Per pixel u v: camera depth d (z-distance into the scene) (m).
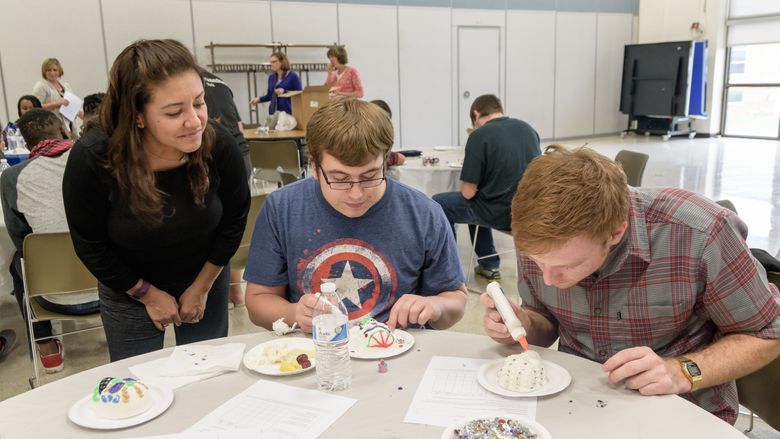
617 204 1.00
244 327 3.10
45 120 2.60
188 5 7.41
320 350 1.13
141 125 1.41
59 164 2.27
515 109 10.16
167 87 1.35
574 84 10.67
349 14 8.44
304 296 1.36
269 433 0.98
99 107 1.49
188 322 1.78
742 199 5.56
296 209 1.47
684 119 10.49
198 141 1.43
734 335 1.17
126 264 1.66
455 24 9.27
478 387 1.11
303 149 5.37
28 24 6.58
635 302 1.21
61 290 2.18
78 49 6.87
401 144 9.19
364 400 1.07
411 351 1.27
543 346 1.42
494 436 0.92
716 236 1.13
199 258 1.74
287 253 1.48
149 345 1.74
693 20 10.38
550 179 0.99
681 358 1.13
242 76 7.89
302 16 8.12
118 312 1.69
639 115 10.77
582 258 1.02
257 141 4.89
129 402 1.03
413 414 1.02
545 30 10.14
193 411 1.05
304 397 1.09
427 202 1.49
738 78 10.34
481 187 3.45
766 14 9.70
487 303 1.29
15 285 2.56
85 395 1.11
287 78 6.75
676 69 9.98
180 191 1.56
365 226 1.44
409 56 9.00
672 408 1.01
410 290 1.49
